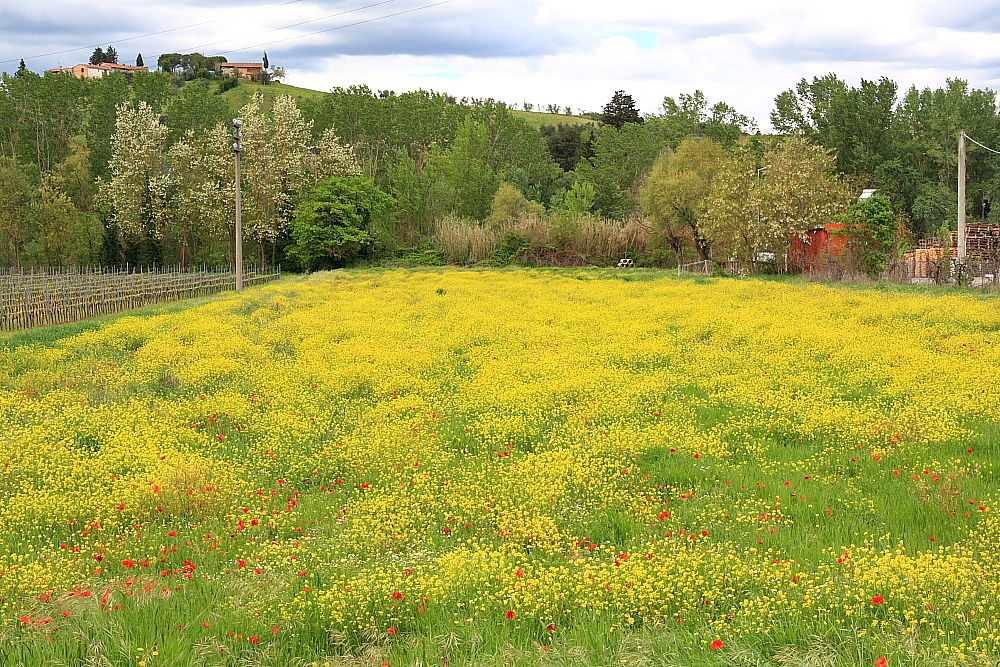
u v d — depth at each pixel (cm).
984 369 1638
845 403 1441
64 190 7256
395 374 1778
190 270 6197
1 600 757
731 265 4756
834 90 8362
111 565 866
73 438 1357
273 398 1602
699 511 980
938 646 632
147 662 643
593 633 680
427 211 6969
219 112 8388
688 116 9262
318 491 1114
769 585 751
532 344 2184
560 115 16838
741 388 1578
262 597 759
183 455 1212
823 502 984
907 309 2541
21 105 8256
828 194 4453
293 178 6762
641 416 1423
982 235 4631
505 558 861
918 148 7769
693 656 633
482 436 1334
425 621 719
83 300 3178
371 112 9012
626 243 5622
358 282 4453
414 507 1010
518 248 5788
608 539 921
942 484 1005
